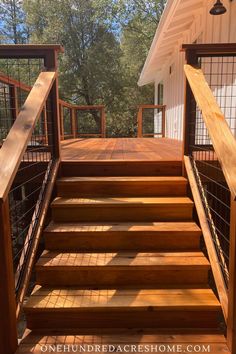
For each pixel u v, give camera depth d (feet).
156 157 11.37
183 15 19.92
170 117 32.71
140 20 59.88
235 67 13.44
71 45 57.26
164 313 6.66
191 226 8.37
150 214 8.84
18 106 14.34
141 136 34.91
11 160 5.90
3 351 5.69
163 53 31.27
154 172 10.30
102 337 6.34
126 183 9.53
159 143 20.61
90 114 58.80
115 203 8.77
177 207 8.79
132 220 8.85
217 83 15.78
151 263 7.38
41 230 7.98
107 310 6.58
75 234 8.11
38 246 8.09
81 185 9.54
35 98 7.71
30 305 6.61
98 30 58.08
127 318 6.68
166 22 18.99
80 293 7.07
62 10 56.54
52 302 6.72
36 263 7.43
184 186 9.54
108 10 57.21
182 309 6.61
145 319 6.68
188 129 9.84
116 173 10.37
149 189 9.55
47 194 8.86
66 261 7.51
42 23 59.93
